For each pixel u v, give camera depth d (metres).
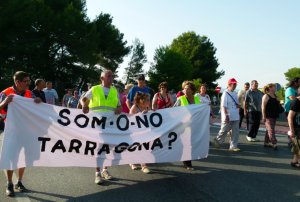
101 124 4.54
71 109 4.38
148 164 5.69
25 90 4.42
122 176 4.80
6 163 3.87
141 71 48.59
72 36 27.16
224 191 4.08
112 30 34.94
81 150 4.39
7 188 3.85
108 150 4.55
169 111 5.04
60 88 28.56
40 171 5.02
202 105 5.27
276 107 7.19
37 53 25.45
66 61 30.14
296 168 5.40
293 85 7.38
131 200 3.70
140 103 5.02
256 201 3.72
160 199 3.75
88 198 3.76
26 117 4.08
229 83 6.99
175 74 49.41
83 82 33.78
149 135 4.85
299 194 3.99
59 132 4.28
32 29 25.16
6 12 21.16
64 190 4.06
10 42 22.38
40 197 3.78
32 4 24.41
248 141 8.48
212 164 5.68
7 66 21.59
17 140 4.00
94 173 4.97
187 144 5.12
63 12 28.11
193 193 3.99
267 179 4.68
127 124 4.73
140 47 47.31
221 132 7.11
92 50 29.39
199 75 59.09
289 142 7.80
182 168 5.37
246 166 5.52
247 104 8.39
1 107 3.90
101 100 4.55
